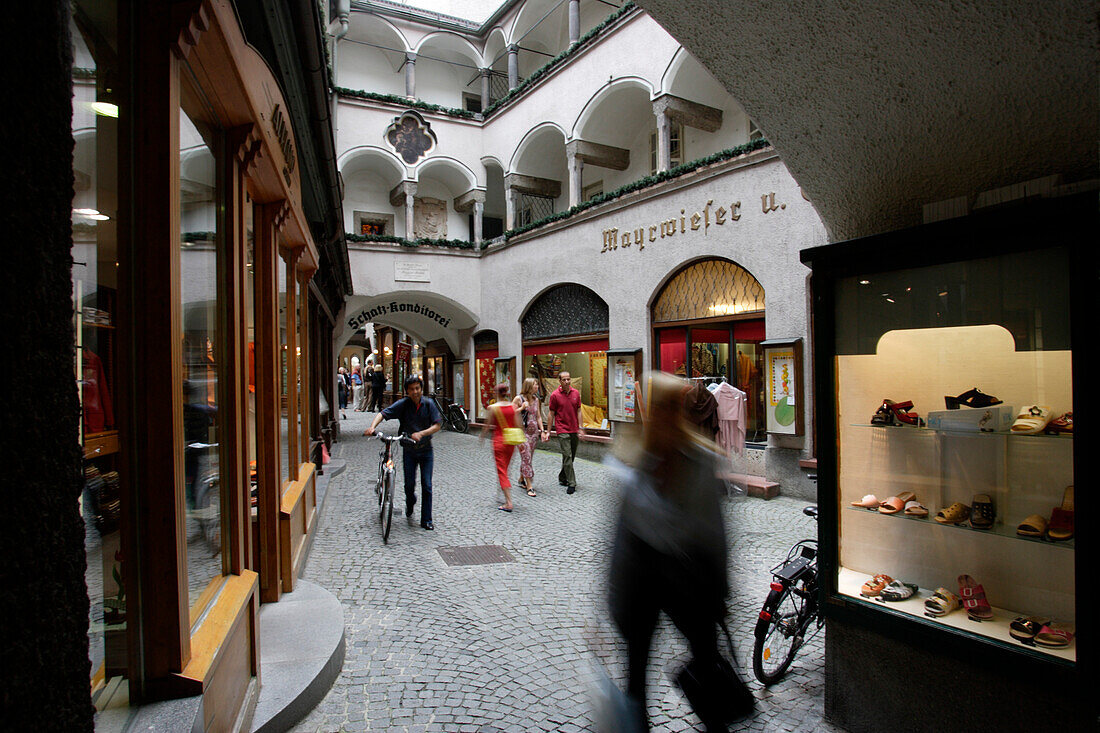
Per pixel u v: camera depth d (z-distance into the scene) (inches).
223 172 114.4
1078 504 91.0
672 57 486.3
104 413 74.2
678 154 573.3
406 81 774.5
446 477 435.2
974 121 103.9
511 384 660.7
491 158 746.8
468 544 263.0
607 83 552.1
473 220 861.2
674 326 455.2
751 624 172.7
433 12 780.0
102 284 74.7
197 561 99.2
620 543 96.9
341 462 481.4
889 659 115.2
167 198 78.5
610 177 669.9
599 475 442.0
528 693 137.3
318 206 296.4
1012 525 109.6
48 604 33.6
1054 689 94.1
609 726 92.2
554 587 208.5
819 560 125.9
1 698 29.6
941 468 119.3
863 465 126.8
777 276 372.2
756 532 276.1
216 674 90.7
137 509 78.0
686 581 92.1
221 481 115.6
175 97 80.8
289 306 233.9
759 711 117.6
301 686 126.3
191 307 97.0
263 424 169.2
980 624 107.3
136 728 72.0
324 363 574.6
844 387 127.7
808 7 97.7
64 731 34.5
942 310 110.8
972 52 93.8
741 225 394.3
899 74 102.7
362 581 214.5
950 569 118.4
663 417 98.5
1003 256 102.4
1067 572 103.1
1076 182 101.1
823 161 124.9
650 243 468.4
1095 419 89.7
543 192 722.8
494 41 794.2
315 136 223.5
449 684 141.2
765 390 371.2
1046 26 85.4
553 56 792.9
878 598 119.9
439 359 887.1
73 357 37.2
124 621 76.6
